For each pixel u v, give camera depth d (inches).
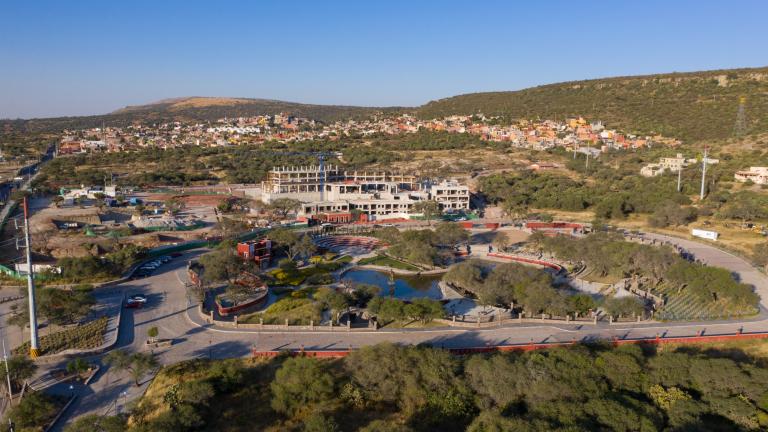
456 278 5315.0
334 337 3939.5
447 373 3083.2
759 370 2992.1
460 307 4847.4
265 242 6309.1
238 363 3368.6
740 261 6461.6
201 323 4227.4
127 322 4261.8
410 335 3993.6
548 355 3240.7
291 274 5787.4
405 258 6550.2
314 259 6471.5
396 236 7293.3
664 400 2827.3
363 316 4448.8
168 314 4446.4
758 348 3809.1
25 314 4003.4
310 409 2918.3
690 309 4731.8
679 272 5187.0
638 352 3309.5
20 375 3193.9
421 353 3260.3
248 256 6053.2
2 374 3139.8
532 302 4372.5
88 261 5364.2
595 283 5684.1
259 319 4276.6
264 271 5969.5
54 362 3580.2
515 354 3403.1
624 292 5275.6
